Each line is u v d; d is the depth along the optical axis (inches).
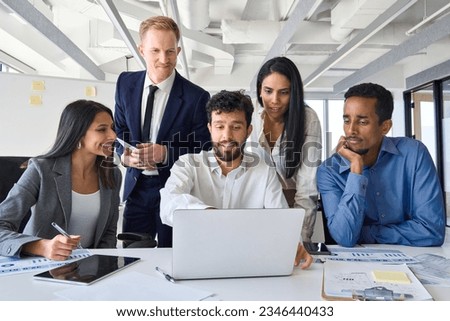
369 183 61.5
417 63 232.4
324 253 50.1
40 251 47.2
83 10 141.1
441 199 58.2
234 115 57.0
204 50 192.1
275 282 39.4
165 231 78.7
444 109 211.8
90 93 147.3
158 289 37.0
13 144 138.4
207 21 142.3
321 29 168.9
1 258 46.8
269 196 60.0
